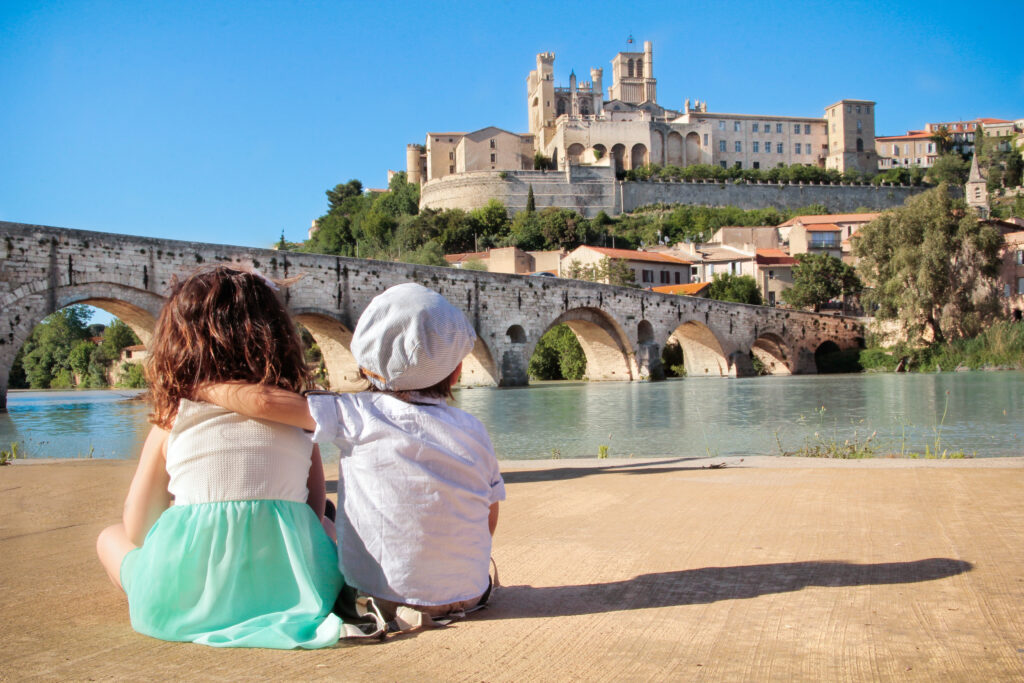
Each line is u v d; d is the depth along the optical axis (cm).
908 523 654
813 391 4581
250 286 389
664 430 2491
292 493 394
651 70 18375
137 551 398
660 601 455
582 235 12044
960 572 493
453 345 396
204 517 374
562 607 446
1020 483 850
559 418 3033
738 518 712
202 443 375
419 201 14788
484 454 415
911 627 392
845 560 536
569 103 16562
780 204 14450
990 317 6700
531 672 342
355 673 341
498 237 12281
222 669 347
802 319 8150
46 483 1076
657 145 15400
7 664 361
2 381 3472
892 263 6806
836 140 16375
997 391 4012
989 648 359
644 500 840
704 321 7362
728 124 16012
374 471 391
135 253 3894
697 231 12588
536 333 6050
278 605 388
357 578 399
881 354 7475
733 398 4125
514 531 691
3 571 568
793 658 353
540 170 13888
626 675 336
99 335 12706
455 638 387
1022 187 15388
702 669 342
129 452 2089
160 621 382
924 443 1970
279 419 380
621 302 6700
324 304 4769
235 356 377
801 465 1120
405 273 5216
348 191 18875
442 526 399
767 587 477
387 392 400
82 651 380
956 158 15550
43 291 3562
